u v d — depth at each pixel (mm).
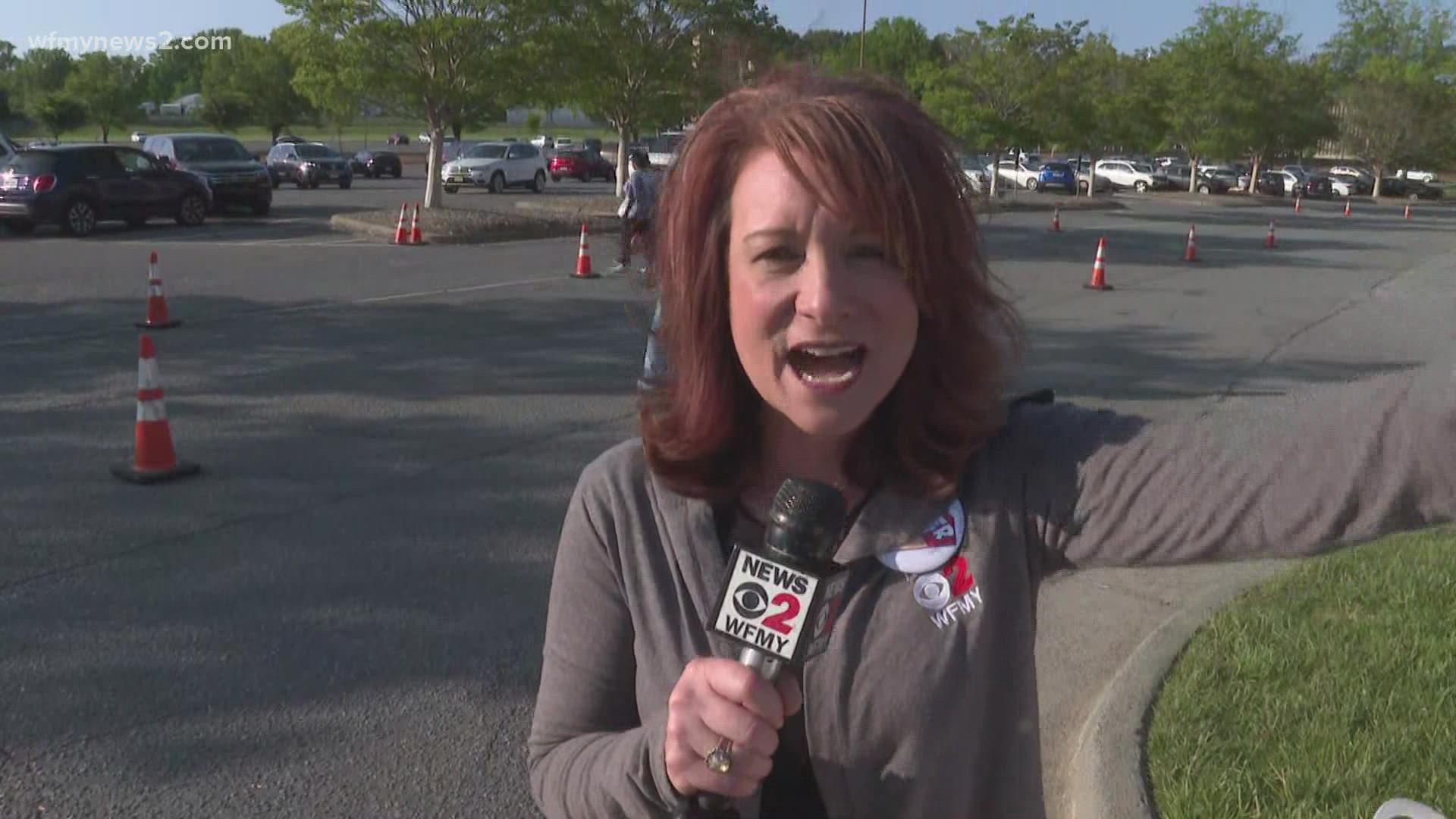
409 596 5332
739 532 1541
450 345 11227
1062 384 10070
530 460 7473
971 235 1470
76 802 3713
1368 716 3746
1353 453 1261
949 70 39125
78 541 5922
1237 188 58719
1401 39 78375
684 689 1268
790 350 1402
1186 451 1391
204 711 4281
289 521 6266
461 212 23672
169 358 10406
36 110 61094
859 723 1443
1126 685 4039
